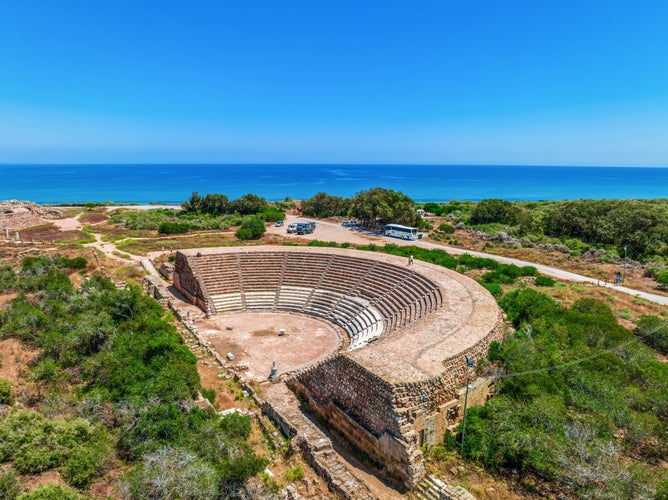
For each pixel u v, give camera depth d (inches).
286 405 1054.4
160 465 693.9
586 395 922.7
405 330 1219.9
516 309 1461.6
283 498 705.6
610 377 1006.4
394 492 748.0
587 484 685.9
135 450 784.9
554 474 712.4
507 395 933.8
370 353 975.0
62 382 1047.6
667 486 642.8
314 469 799.7
